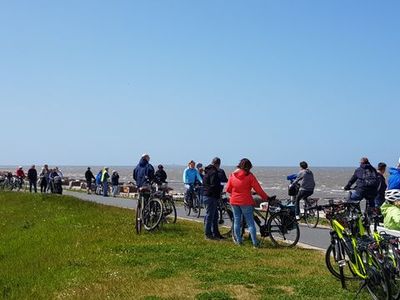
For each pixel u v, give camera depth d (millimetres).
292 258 12305
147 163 17016
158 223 16625
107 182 40969
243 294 9164
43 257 14289
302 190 19844
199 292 9375
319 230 18562
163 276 10555
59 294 10039
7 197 32750
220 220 16125
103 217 20906
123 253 13109
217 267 11250
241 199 14016
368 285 8766
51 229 19266
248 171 14133
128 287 9852
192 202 23016
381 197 17141
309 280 10008
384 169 17828
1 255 16906
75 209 24484
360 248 8922
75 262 12523
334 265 10562
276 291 9305
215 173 15250
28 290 11062
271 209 14406
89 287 10055
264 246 14039
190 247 13609
